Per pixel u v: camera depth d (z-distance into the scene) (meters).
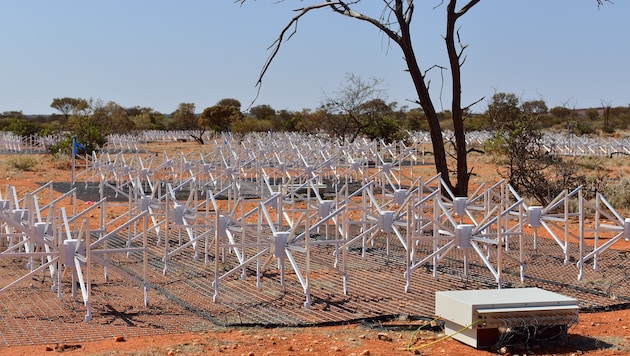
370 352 7.23
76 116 58.53
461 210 12.40
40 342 7.55
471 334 7.52
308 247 9.18
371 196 11.59
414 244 11.27
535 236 13.08
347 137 39.03
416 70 17.09
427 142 51.16
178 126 92.38
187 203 11.80
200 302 9.37
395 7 16.78
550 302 7.57
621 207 19.88
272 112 92.06
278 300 9.48
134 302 9.34
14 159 34.50
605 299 9.77
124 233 14.89
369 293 9.88
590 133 67.75
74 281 9.05
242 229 10.12
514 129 22.69
